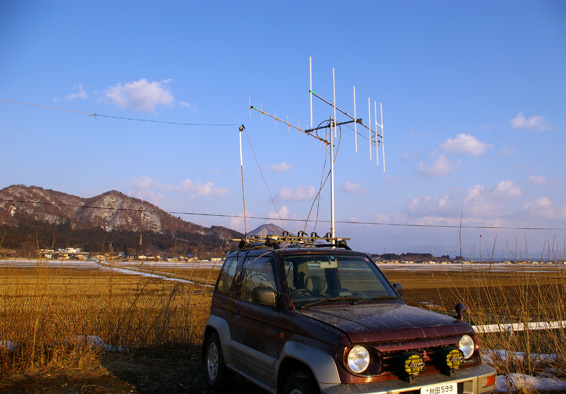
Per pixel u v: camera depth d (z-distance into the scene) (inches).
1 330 282.4
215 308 255.1
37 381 241.9
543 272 329.7
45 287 324.5
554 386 230.4
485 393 156.9
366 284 205.8
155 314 363.9
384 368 147.6
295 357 159.8
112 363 280.7
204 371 274.7
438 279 1764.3
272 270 202.2
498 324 301.0
